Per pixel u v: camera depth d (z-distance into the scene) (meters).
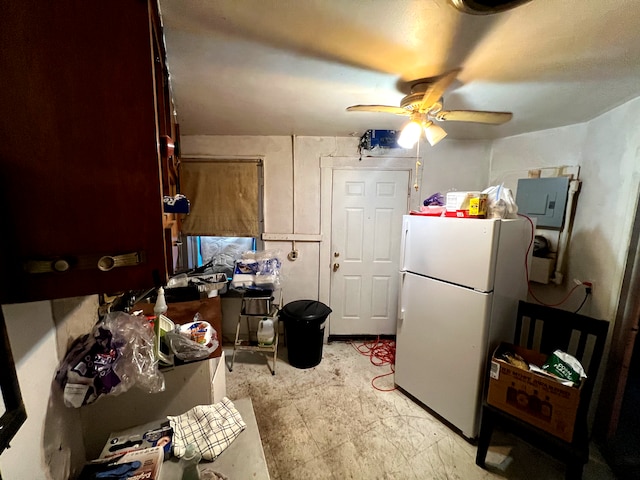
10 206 0.47
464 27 1.03
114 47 0.48
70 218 0.50
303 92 1.68
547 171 2.32
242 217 2.82
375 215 2.92
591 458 1.62
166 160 0.83
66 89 0.47
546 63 1.28
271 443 1.73
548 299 2.23
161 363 1.10
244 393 2.18
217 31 1.08
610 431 1.62
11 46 0.45
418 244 1.97
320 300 3.01
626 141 1.67
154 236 0.54
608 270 1.76
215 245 3.04
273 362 2.57
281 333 2.98
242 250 3.05
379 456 1.64
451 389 1.81
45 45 0.46
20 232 0.48
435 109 1.53
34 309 0.72
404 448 1.69
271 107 1.95
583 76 1.39
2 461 0.59
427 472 1.55
